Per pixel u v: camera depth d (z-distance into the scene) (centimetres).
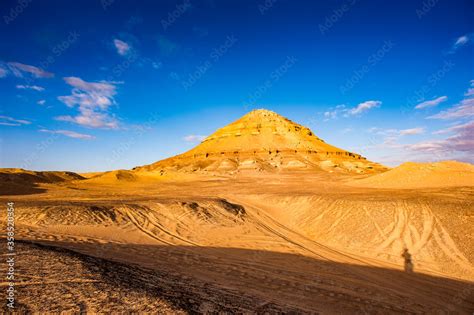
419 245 1791
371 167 12412
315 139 16700
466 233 1784
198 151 15738
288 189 4750
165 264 1373
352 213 2422
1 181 5116
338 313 994
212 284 1116
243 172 10325
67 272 897
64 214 2234
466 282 1392
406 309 1089
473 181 3816
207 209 2920
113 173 8762
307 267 1550
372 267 1591
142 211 2622
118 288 815
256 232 2389
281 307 945
